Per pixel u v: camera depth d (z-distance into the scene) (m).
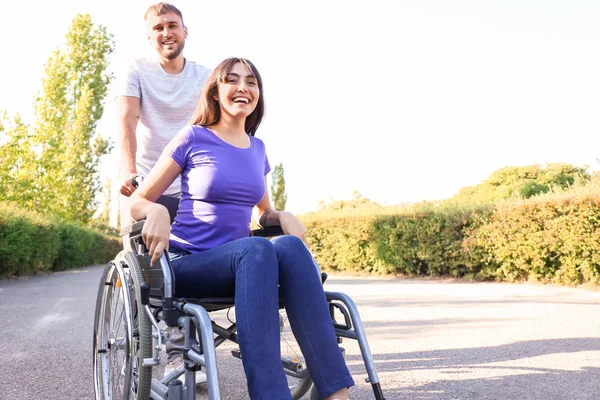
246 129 2.48
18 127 17.77
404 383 3.27
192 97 3.17
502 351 4.10
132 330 2.07
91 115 24.62
